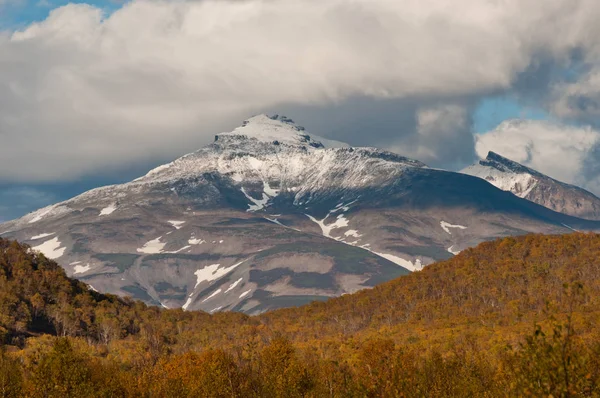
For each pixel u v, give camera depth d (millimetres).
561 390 103750
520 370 110500
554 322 108125
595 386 105375
